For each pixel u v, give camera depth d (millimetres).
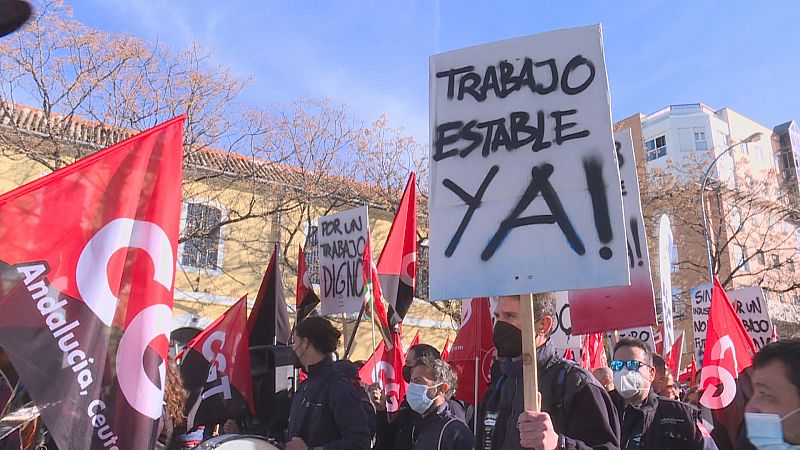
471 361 5418
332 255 7160
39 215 2760
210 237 17250
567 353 6613
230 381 5668
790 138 48656
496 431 3338
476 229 3053
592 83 3070
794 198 27719
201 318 17672
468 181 3152
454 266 3039
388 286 6477
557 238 2896
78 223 2820
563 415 3115
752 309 8805
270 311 6781
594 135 2986
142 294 2871
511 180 3070
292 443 4207
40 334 2635
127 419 2701
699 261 27578
